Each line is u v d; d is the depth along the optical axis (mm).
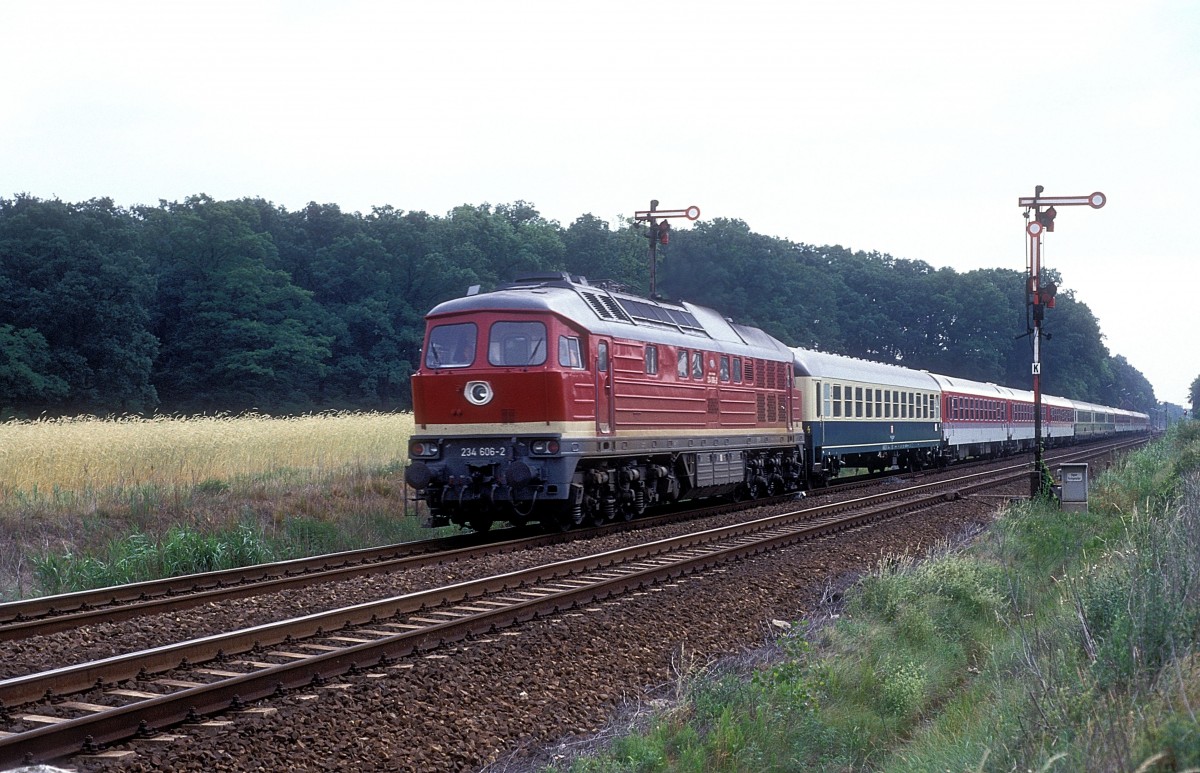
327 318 73938
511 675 8656
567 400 16438
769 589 12969
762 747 7398
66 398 60219
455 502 17250
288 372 69312
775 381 25000
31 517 16203
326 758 6727
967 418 44906
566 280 18156
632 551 14594
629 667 9375
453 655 8930
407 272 79688
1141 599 7309
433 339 17125
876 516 20406
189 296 71500
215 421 27562
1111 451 51750
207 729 6957
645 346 18875
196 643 8523
